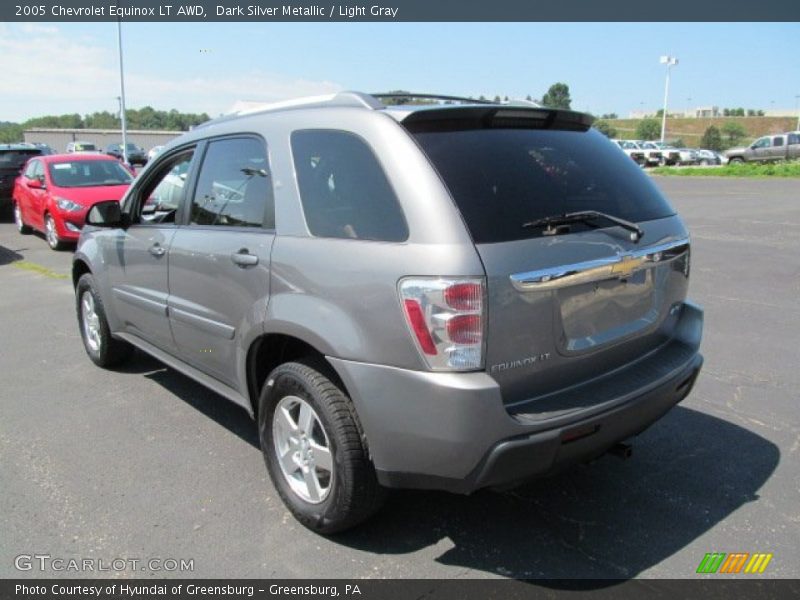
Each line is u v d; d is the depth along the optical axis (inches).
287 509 129.0
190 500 132.7
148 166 171.8
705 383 191.5
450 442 97.1
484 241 97.6
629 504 130.6
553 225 105.1
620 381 114.1
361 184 108.6
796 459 147.8
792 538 119.0
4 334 253.6
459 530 122.3
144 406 180.5
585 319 108.9
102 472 144.0
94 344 212.1
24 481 140.2
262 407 127.3
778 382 191.9
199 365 153.6
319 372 115.3
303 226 117.0
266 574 110.3
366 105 113.4
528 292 99.3
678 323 135.5
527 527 123.2
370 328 102.3
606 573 110.0
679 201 735.7
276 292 119.4
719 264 361.1
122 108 1037.2
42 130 2347.4
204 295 141.9
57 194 452.8
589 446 106.5
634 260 114.0
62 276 372.5
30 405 181.6
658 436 159.5
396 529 122.6
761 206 666.2
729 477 140.6
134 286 174.1
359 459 109.5
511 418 97.7
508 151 111.3
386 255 101.1
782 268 348.8
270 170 126.6
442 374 96.4
